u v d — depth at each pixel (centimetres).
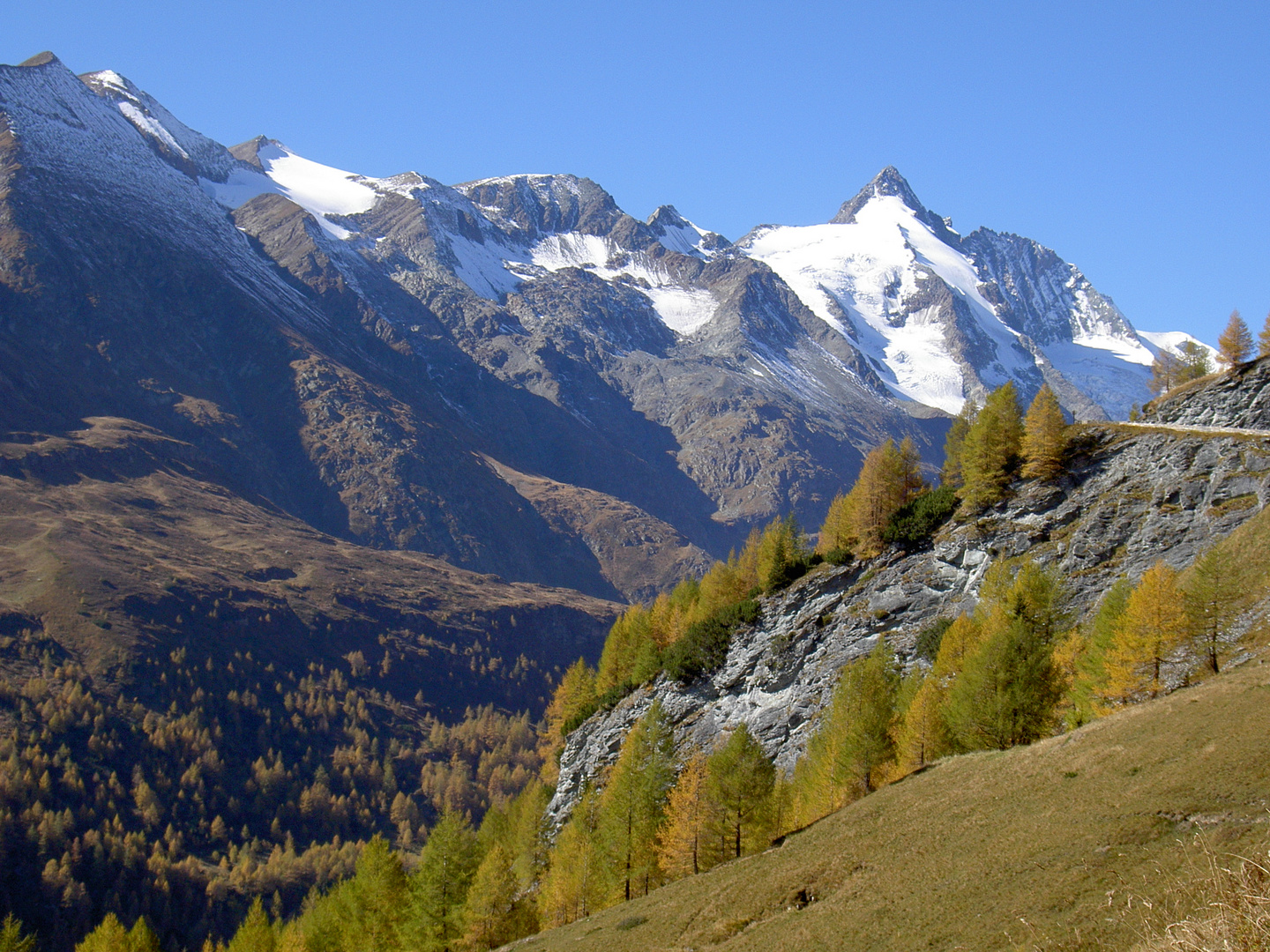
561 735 14325
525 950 6819
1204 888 2352
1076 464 9769
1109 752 5375
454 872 8400
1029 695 6744
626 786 8062
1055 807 5066
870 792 7156
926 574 10156
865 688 7831
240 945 9550
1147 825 4416
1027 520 9656
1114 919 3647
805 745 9875
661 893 6875
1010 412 10456
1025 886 4384
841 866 5622
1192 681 6475
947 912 4478
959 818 5559
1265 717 4888
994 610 8125
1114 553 8844
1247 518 8075
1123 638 6669
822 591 11012
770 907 5600
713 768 7669
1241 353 10644
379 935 8669
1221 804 4297
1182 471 8856
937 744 7075
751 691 10888
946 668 8100
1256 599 6738
